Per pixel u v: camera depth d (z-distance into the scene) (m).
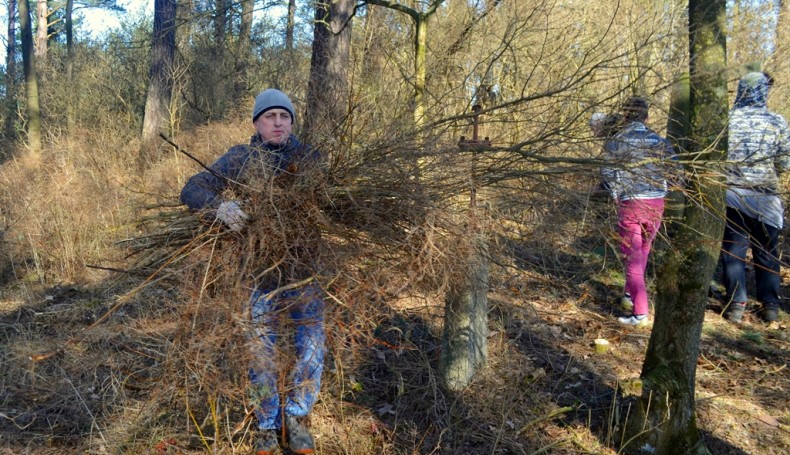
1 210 6.15
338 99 3.10
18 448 2.95
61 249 5.57
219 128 7.07
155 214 3.01
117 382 3.39
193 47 11.23
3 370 3.65
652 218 2.91
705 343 4.28
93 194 5.95
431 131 2.92
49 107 14.23
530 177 2.74
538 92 3.19
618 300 4.84
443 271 2.58
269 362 2.30
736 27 3.45
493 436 3.14
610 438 3.08
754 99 3.68
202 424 2.99
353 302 2.42
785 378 3.79
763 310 4.75
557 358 3.93
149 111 10.59
